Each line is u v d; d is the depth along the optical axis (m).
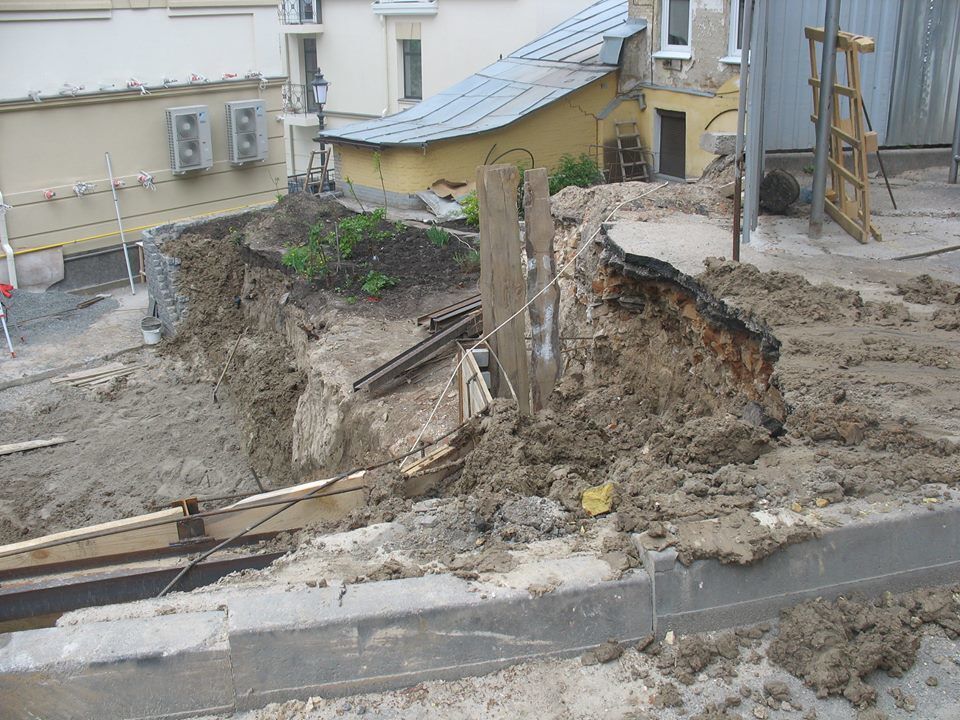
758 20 7.89
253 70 22.50
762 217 9.21
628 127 20.33
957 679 3.90
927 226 8.85
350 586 4.07
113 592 5.03
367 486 6.20
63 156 19.67
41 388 15.67
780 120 9.93
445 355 11.43
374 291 13.75
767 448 4.98
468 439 6.92
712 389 7.18
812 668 3.90
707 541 4.06
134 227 21.20
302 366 13.11
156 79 20.84
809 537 4.11
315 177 25.34
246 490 12.63
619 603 4.04
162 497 12.56
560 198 11.28
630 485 4.75
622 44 19.83
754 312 6.56
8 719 3.75
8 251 18.98
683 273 7.43
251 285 16.03
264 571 4.43
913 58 10.38
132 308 19.23
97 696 3.79
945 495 4.35
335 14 27.97
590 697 3.88
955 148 10.23
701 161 18.66
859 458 4.64
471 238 16.22
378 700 3.92
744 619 4.14
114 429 14.50
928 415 5.13
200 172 22.03
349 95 28.48
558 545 4.34
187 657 3.79
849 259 7.98
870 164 10.77
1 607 4.93
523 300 8.09
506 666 4.02
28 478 13.18
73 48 19.41
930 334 6.25
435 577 4.11
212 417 14.75
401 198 18.97
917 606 4.19
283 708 3.89
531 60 21.95
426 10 25.38
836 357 5.87
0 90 18.53
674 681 3.94
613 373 9.01
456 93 21.22
